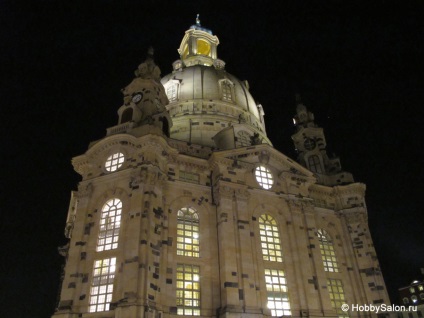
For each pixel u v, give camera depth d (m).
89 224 43.81
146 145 45.94
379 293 51.00
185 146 52.84
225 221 45.94
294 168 55.69
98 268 40.84
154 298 37.84
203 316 40.72
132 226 40.50
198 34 90.94
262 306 42.94
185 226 46.00
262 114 76.44
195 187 48.84
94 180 46.53
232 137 55.88
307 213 52.75
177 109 67.44
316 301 46.16
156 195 43.84
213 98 68.88
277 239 49.47
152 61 61.62
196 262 43.84
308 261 48.84
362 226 56.47
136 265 37.84
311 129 69.62
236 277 42.59
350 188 59.38
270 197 51.53
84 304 38.72
